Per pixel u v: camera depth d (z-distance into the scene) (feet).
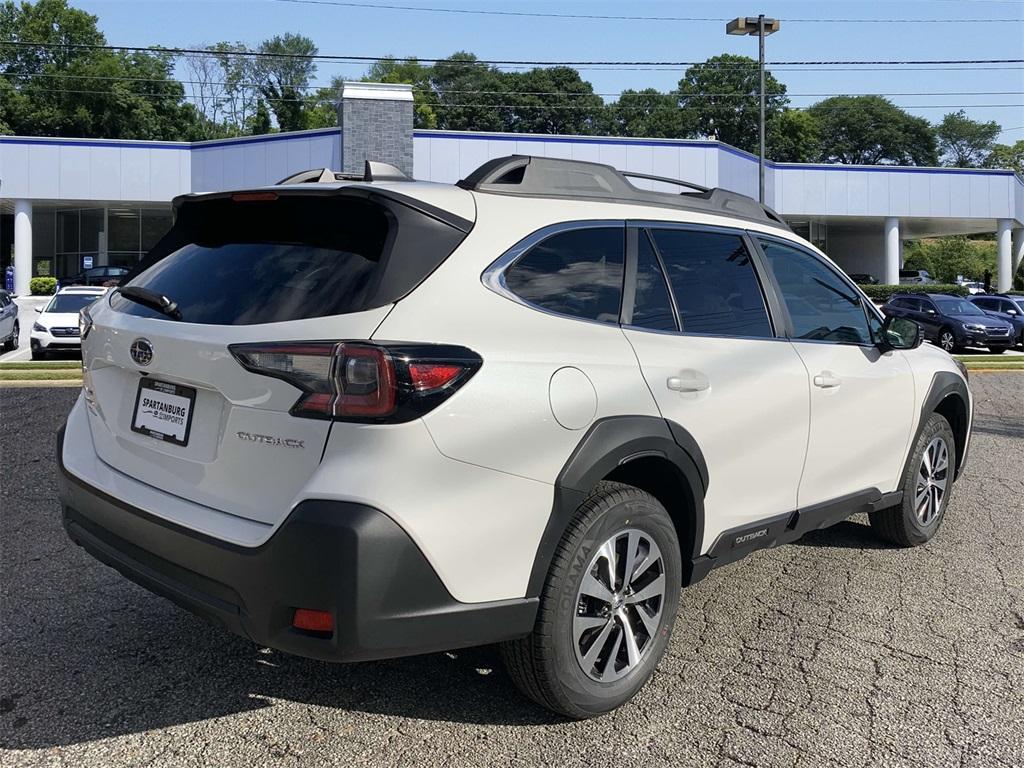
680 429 10.28
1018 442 28.76
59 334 53.98
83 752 9.05
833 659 11.71
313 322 8.28
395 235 8.63
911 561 15.96
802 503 12.82
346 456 7.86
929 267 274.16
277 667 11.14
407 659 11.46
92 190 107.04
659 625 10.45
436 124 301.22
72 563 14.92
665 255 11.21
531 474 8.73
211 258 10.02
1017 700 10.62
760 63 84.28
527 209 9.89
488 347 8.63
